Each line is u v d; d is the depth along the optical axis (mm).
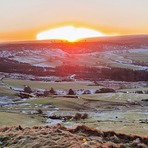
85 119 84875
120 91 183000
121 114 97625
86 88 192000
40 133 21094
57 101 126625
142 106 126500
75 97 143000
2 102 129625
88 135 21984
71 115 92750
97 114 99375
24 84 198500
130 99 142500
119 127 62344
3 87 173125
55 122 77188
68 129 23094
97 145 18703
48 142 18938
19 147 18828
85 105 125062
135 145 20422
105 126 64875
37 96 154000
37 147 18406
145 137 21688
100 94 158375
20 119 75312
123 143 20891
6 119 70750
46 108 114688
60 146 18188
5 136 20906
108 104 129375
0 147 19328
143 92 180250
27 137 20156
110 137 21641
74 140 19406
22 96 150500
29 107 116125
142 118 86625
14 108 112125
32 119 79312
